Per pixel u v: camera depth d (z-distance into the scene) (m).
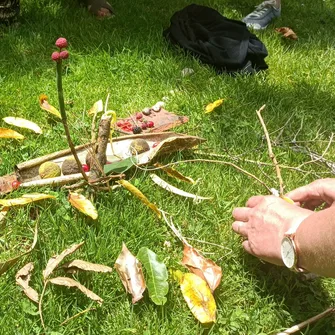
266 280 0.75
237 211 0.75
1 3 1.30
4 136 0.92
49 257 0.74
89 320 0.67
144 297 0.70
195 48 1.29
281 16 1.64
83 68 1.20
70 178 0.84
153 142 0.96
